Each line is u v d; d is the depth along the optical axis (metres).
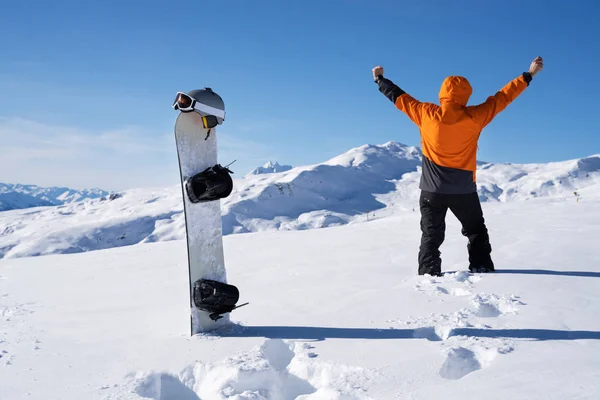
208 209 3.02
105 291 4.60
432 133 3.75
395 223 9.94
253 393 2.03
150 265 6.20
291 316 3.14
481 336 2.54
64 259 7.62
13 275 6.10
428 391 1.93
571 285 3.45
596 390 1.79
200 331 2.88
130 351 2.65
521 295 3.25
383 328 2.77
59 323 3.40
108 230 189.38
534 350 2.28
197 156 3.02
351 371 2.22
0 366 2.50
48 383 2.25
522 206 11.57
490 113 3.68
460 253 5.04
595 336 2.45
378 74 4.05
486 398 1.81
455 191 3.84
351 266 4.81
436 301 3.24
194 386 2.29
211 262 3.01
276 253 6.34
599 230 6.03
